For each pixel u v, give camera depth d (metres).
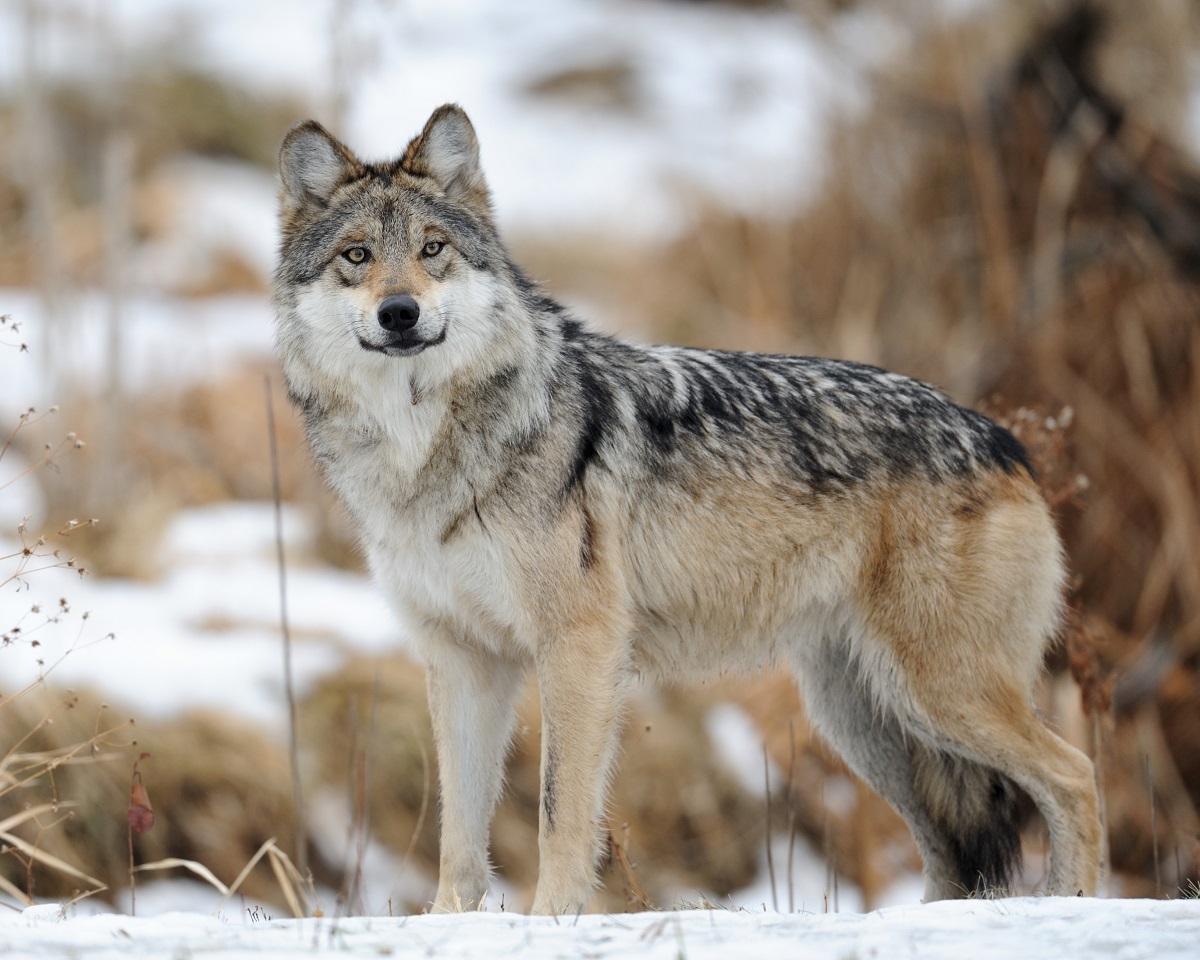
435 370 15.02
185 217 44.38
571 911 14.56
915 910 11.51
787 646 17.30
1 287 38.72
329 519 29.39
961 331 35.22
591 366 16.27
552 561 15.14
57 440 29.22
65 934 10.48
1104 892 18.86
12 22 50.62
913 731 17.03
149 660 24.11
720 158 54.09
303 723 23.98
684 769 26.52
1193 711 29.56
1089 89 34.56
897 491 16.66
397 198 15.57
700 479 16.31
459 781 15.83
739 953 9.64
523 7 70.06
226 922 11.82
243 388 35.19
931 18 37.66
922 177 37.38
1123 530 31.44
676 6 69.62
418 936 10.55
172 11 58.62
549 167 54.72
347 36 30.77
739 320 38.78
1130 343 32.66
